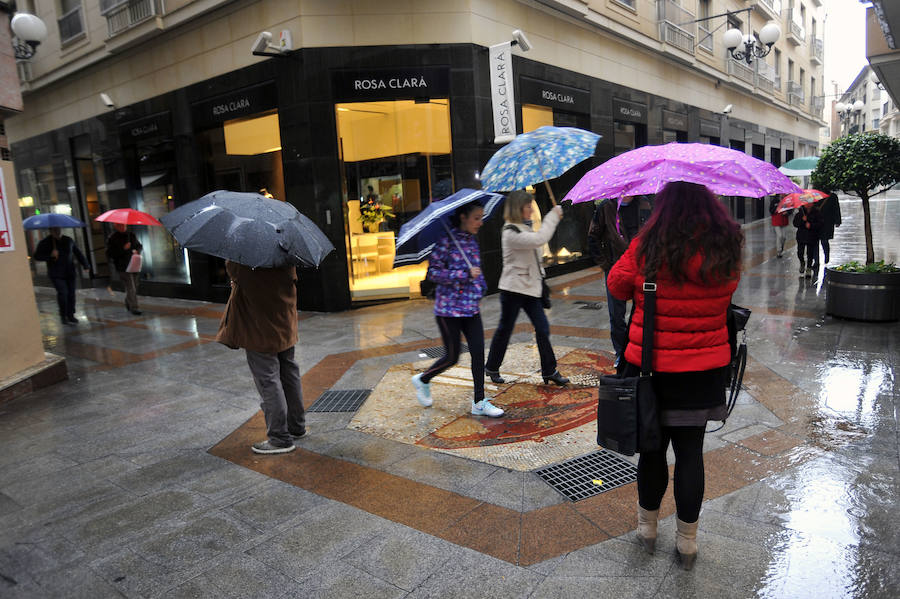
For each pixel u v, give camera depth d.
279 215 3.64
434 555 2.79
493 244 10.12
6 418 5.15
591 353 6.13
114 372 6.57
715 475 3.41
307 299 9.80
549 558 2.72
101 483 3.74
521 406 4.75
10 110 6.02
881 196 54.62
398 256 4.51
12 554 2.98
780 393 4.65
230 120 10.59
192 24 10.85
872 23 8.19
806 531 2.82
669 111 16.42
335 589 2.57
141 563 2.83
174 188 12.09
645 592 2.45
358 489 3.49
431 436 4.25
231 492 3.53
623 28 13.59
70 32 13.71
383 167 9.84
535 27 11.08
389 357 6.50
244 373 6.23
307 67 9.18
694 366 2.34
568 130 4.33
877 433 3.86
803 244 9.91
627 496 3.26
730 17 20.03
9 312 5.89
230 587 2.61
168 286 12.74
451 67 9.47
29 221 9.54
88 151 14.67
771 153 26.97
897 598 2.35
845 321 6.82
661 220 2.30
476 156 9.72
